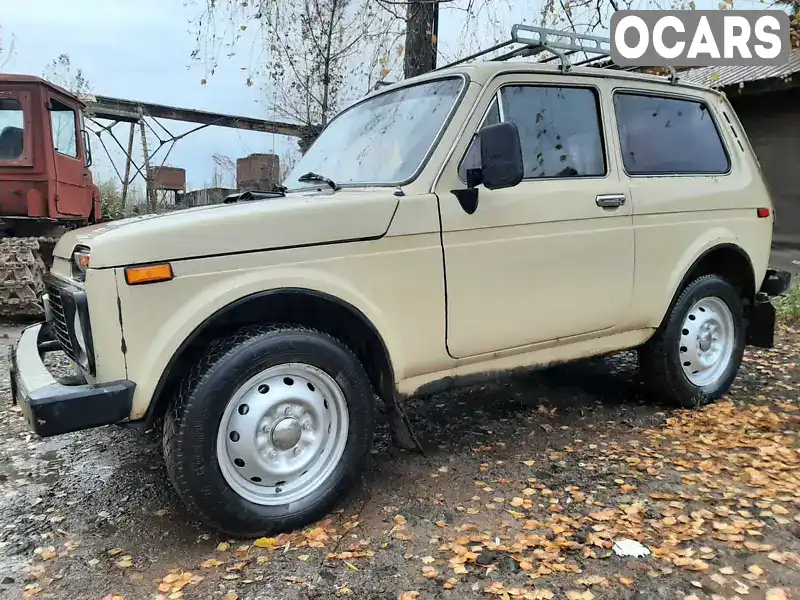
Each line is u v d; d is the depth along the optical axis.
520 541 2.62
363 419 2.90
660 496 2.98
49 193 7.73
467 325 3.15
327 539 2.69
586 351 3.70
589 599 2.24
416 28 6.58
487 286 3.18
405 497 3.06
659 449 3.57
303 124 8.80
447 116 3.18
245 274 2.59
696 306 4.18
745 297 4.46
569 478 3.22
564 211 3.38
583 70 3.61
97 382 2.45
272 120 9.61
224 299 2.54
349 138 3.70
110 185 14.47
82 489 3.26
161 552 2.66
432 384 3.16
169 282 2.47
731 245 4.13
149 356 2.45
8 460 3.61
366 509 2.94
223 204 2.99
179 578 2.44
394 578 2.40
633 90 3.83
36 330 3.37
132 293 2.41
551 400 4.47
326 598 2.29
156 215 2.74
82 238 2.65
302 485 2.80
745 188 4.29
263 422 2.67
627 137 3.77
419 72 6.63
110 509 3.04
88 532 2.84
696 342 4.17
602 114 3.65
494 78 3.27
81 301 2.46
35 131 7.61
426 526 2.78
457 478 3.26
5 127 7.59
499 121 3.27
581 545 2.58
